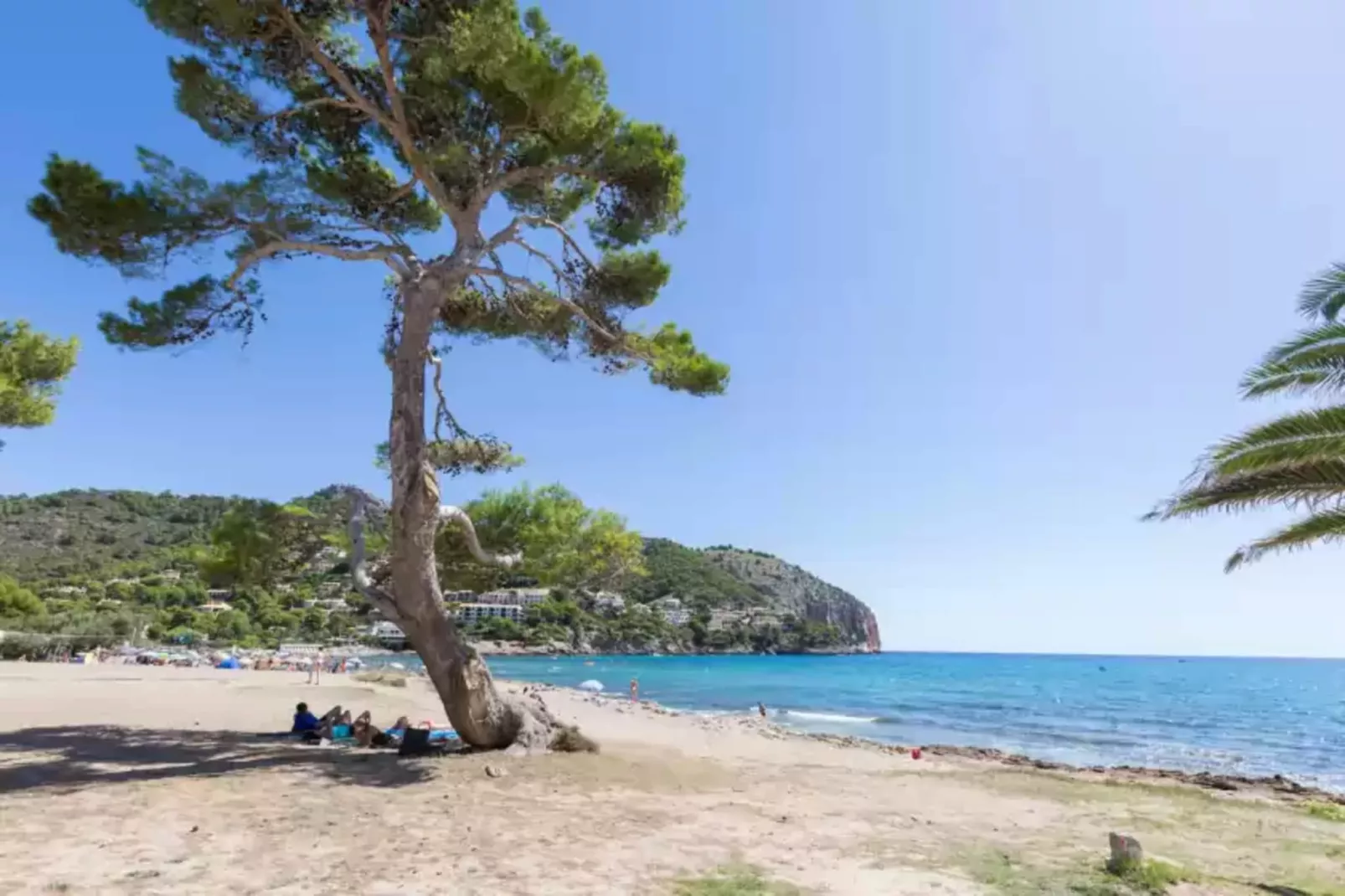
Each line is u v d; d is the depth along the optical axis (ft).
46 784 24.84
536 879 17.17
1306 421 21.91
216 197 33.17
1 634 130.52
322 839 19.62
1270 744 89.51
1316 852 25.94
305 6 33.81
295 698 68.03
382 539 42.27
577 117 33.76
